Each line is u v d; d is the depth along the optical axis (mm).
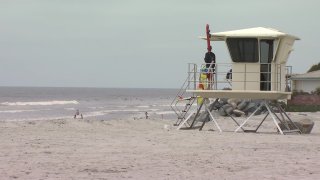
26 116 137750
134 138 49781
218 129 63250
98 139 48469
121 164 31297
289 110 120812
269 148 41406
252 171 29094
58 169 28984
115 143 44500
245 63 57750
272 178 26672
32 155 35250
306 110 119875
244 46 57594
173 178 26594
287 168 30219
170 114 146375
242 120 85938
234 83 58156
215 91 58531
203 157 35156
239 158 34781
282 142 46781
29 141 45281
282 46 57094
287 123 62594
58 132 57281
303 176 27312
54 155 35438
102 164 31188
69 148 40062
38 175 26844
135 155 35875
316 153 38156
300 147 42438
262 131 65625
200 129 63500
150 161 32781
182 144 43875
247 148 41156
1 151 37281
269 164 31922
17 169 28734
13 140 45906
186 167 30422
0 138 47500
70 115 145875
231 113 99938
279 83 57688
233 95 58469
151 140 47562
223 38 59312
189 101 65750
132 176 27031
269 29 59906
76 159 33406
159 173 28109
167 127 68375
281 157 35531
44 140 46531
